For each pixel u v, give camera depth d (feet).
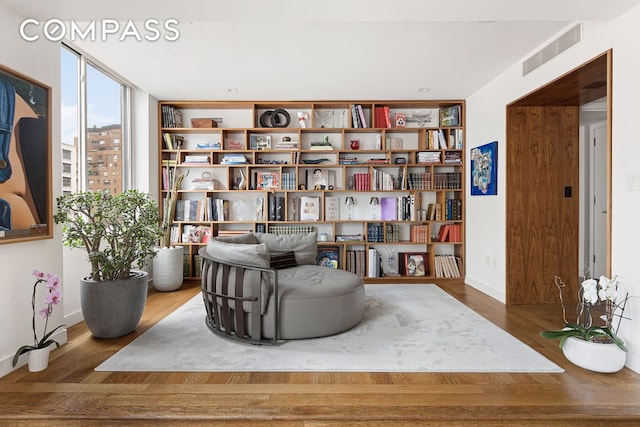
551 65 10.31
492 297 13.70
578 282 12.87
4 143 7.32
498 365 7.77
